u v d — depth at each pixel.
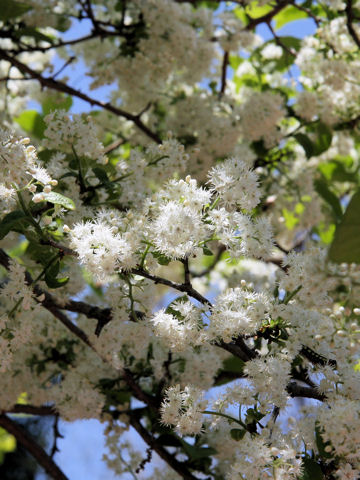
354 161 6.15
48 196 2.27
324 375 2.44
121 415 3.55
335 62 4.63
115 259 2.22
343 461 2.33
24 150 2.18
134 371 3.56
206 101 5.06
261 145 5.03
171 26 4.77
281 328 2.49
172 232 2.18
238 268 5.78
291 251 2.40
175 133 4.93
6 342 2.35
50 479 4.89
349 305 2.26
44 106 5.40
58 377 4.09
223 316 2.30
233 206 2.43
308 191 5.04
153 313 2.51
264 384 2.34
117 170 3.12
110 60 5.03
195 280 5.89
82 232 2.25
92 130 2.95
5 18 4.28
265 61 5.57
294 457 2.25
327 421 2.23
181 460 3.51
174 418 2.38
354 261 1.83
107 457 3.54
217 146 4.75
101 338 2.96
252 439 2.40
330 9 4.95
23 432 3.93
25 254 3.28
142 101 5.24
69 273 3.04
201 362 3.31
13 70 5.36
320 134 5.00
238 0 5.26
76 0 4.95
